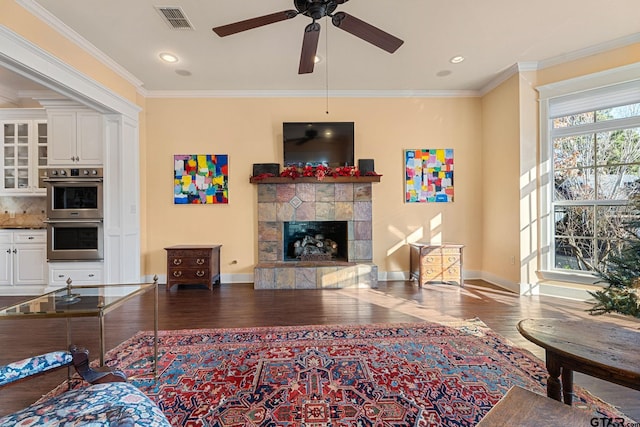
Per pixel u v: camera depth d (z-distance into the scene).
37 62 2.46
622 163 3.12
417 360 2.10
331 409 1.61
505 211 3.90
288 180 4.17
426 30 2.85
